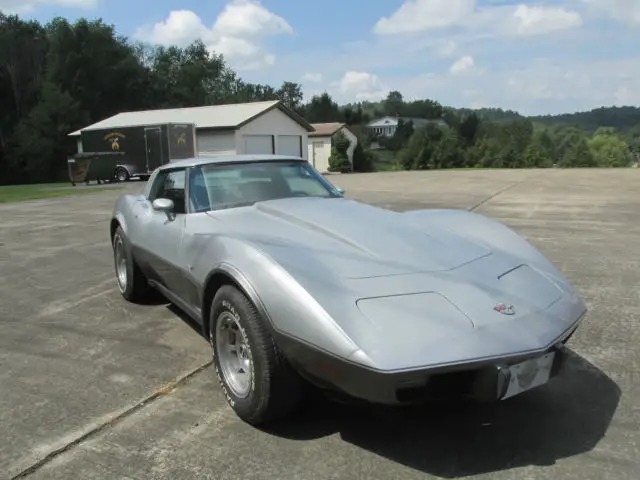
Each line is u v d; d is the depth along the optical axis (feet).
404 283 8.38
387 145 296.51
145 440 8.60
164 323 14.16
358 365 7.08
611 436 8.49
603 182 57.16
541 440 8.43
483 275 9.01
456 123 265.95
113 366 11.46
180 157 77.15
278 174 13.61
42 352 12.30
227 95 237.66
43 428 8.99
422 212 12.97
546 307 8.52
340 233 10.07
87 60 157.58
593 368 10.93
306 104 340.59
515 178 66.28
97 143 81.41
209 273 9.66
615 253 21.59
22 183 141.90
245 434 8.75
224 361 9.59
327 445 8.39
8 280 19.21
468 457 8.02
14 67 163.43
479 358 7.18
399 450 8.23
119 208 16.40
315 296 7.84
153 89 179.01
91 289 17.76
